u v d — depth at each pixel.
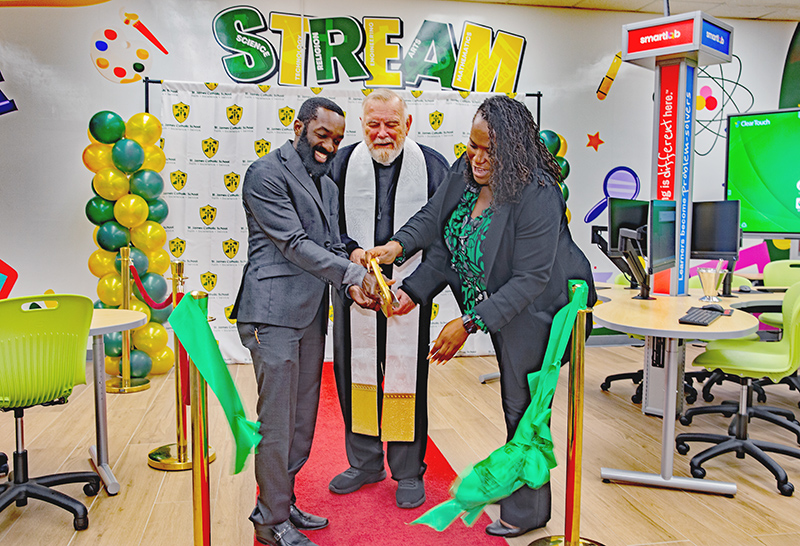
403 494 2.32
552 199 1.89
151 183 4.17
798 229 5.26
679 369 3.42
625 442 3.10
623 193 5.68
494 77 5.38
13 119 4.65
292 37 5.04
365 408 2.37
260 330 1.88
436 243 2.19
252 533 2.15
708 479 2.61
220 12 4.92
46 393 2.18
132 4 4.78
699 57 3.52
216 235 4.80
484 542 2.06
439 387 4.16
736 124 5.31
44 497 2.23
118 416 3.47
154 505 2.36
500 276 1.95
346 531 2.13
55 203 4.75
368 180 2.23
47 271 4.77
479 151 1.87
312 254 1.84
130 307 4.06
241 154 4.78
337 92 4.88
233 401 1.59
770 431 3.28
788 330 2.96
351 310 2.31
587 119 5.55
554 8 5.42
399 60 5.21
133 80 4.82
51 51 4.68
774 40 5.86
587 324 2.01
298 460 2.11
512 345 1.97
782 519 2.26
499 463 1.65
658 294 3.54
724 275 3.54
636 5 5.39
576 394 1.82
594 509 2.34
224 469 2.75
